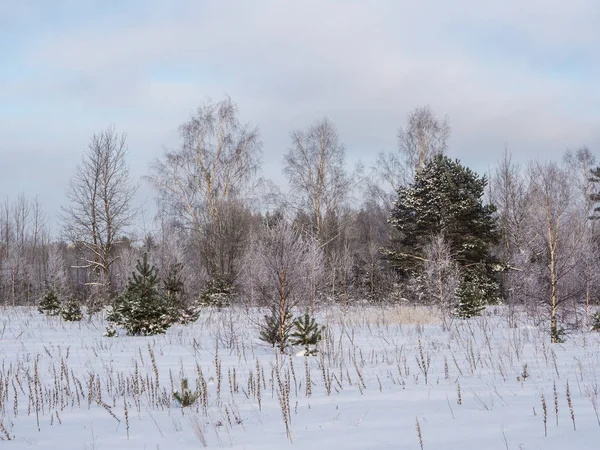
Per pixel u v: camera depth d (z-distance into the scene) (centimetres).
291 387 702
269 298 1174
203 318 1856
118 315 1459
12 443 461
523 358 884
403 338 1322
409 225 2872
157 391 635
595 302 1505
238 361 938
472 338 1248
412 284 2736
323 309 2203
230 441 443
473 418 481
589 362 817
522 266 1738
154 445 446
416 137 3778
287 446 422
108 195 2741
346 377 761
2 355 1030
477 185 2766
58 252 3584
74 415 574
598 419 447
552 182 1352
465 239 2648
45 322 1870
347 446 411
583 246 1363
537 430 426
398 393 629
